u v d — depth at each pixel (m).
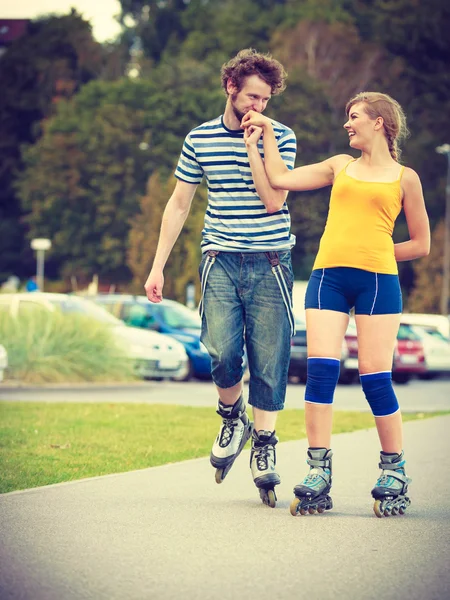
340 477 17.66
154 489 15.89
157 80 150.12
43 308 46.38
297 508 13.70
